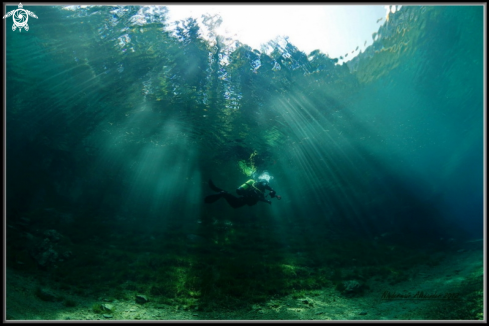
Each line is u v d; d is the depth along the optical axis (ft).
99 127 51.49
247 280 28.22
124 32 38.50
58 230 37.14
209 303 23.15
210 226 54.39
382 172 50.85
